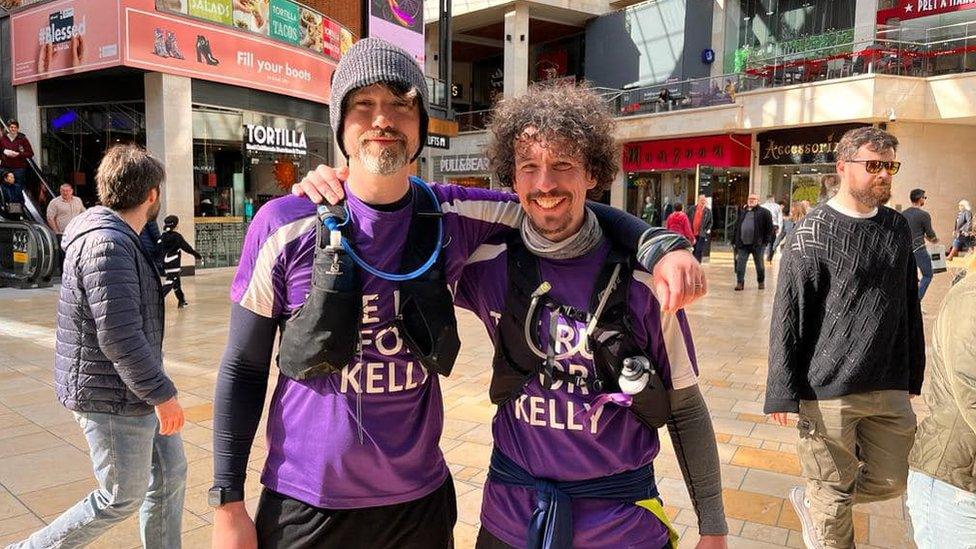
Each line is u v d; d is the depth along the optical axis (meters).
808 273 2.56
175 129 13.44
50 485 3.62
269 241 1.64
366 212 1.67
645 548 1.63
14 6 14.63
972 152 19.25
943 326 1.77
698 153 22.91
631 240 1.62
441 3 21.48
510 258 1.72
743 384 5.70
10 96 15.36
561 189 1.58
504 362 1.72
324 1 17.88
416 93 1.62
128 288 2.22
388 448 1.66
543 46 32.72
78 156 14.95
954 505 1.77
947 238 19.36
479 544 1.80
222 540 1.65
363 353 1.64
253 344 1.68
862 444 2.64
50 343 7.25
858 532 3.16
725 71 24.89
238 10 14.30
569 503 1.63
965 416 1.69
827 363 2.53
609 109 1.73
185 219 13.70
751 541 3.08
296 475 1.66
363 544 1.68
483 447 4.21
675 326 1.64
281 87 15.57
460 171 29.30
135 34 12.62
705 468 1.72
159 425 2.48
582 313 1.62
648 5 26.30
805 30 22.59
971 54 17.64
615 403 1.62
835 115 18.62
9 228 11.66
